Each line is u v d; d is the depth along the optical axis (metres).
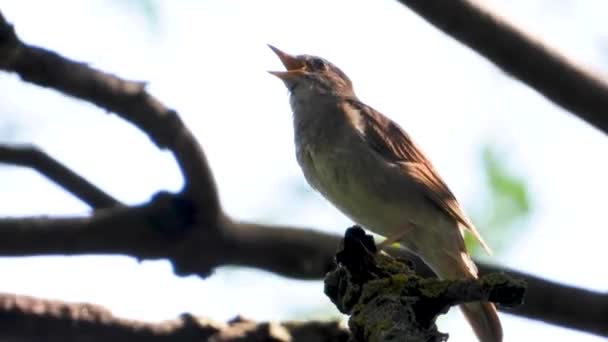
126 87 8.23
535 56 8.37
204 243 8.50
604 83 8.47
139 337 7.34
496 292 5.57
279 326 7.73
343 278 6.44
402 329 5.59
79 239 8.14
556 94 8.52
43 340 7.14
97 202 9.01
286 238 8.69
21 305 7.07
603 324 8.82
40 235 8.08
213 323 7.58
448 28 8.34
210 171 8.39
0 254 8.10
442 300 5.73
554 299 8.82
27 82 8.10
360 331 5.79
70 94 8.15
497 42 8.33
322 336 7.86
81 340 7.15
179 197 8.41
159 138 8.27
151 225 8.33
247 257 8.66
